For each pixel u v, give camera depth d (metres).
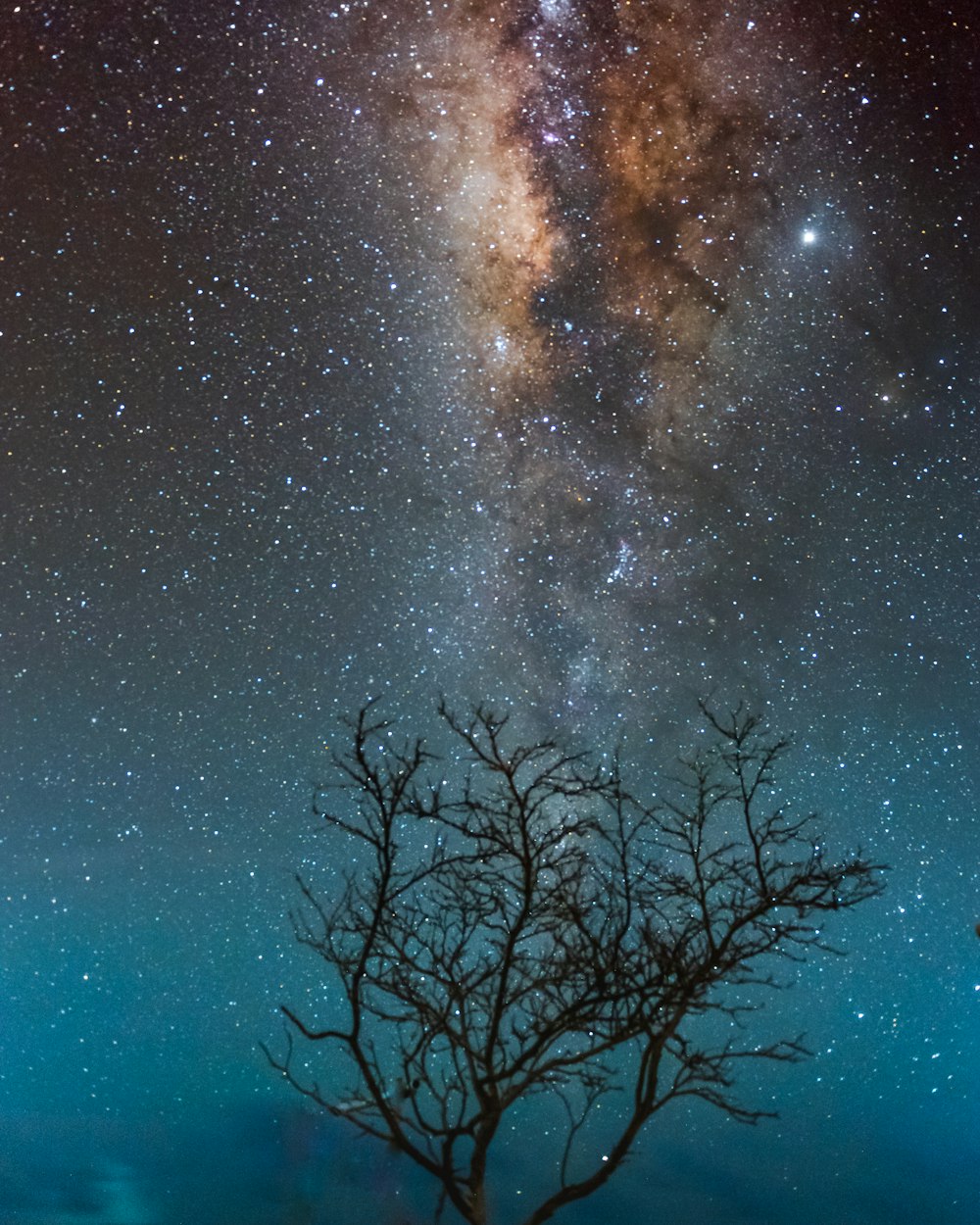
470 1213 2.93
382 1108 2.99
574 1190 3.05
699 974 3.10
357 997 3.04
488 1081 2.97
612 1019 3.09
